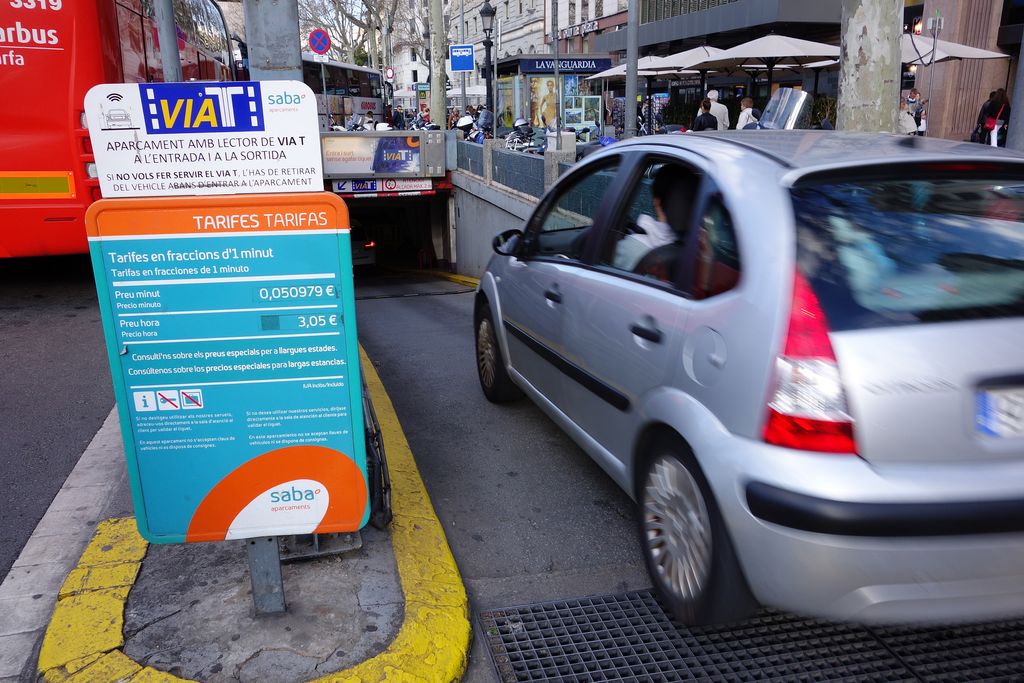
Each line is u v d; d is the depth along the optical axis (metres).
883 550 2.12
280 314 2.44
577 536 3.52
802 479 2.16
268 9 3.56
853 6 6.75
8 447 4.51
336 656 2.51
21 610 2.84
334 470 2.57
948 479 2.14
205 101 2.29
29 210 7.80
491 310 4.94
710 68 19.17
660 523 2.88
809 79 21.89
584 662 2.64
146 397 2.45
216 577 2.95
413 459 4.12
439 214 19.17
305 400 2.51
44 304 8.49
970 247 2.40
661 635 2.79
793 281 2.30
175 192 2.34
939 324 2.21
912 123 12.25
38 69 7.57
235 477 2.54
